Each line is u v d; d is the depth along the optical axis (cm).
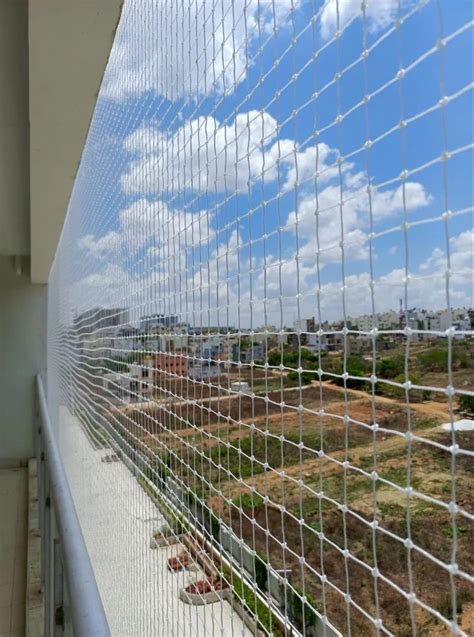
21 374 527
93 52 150
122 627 173
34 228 352
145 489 154
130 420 178
